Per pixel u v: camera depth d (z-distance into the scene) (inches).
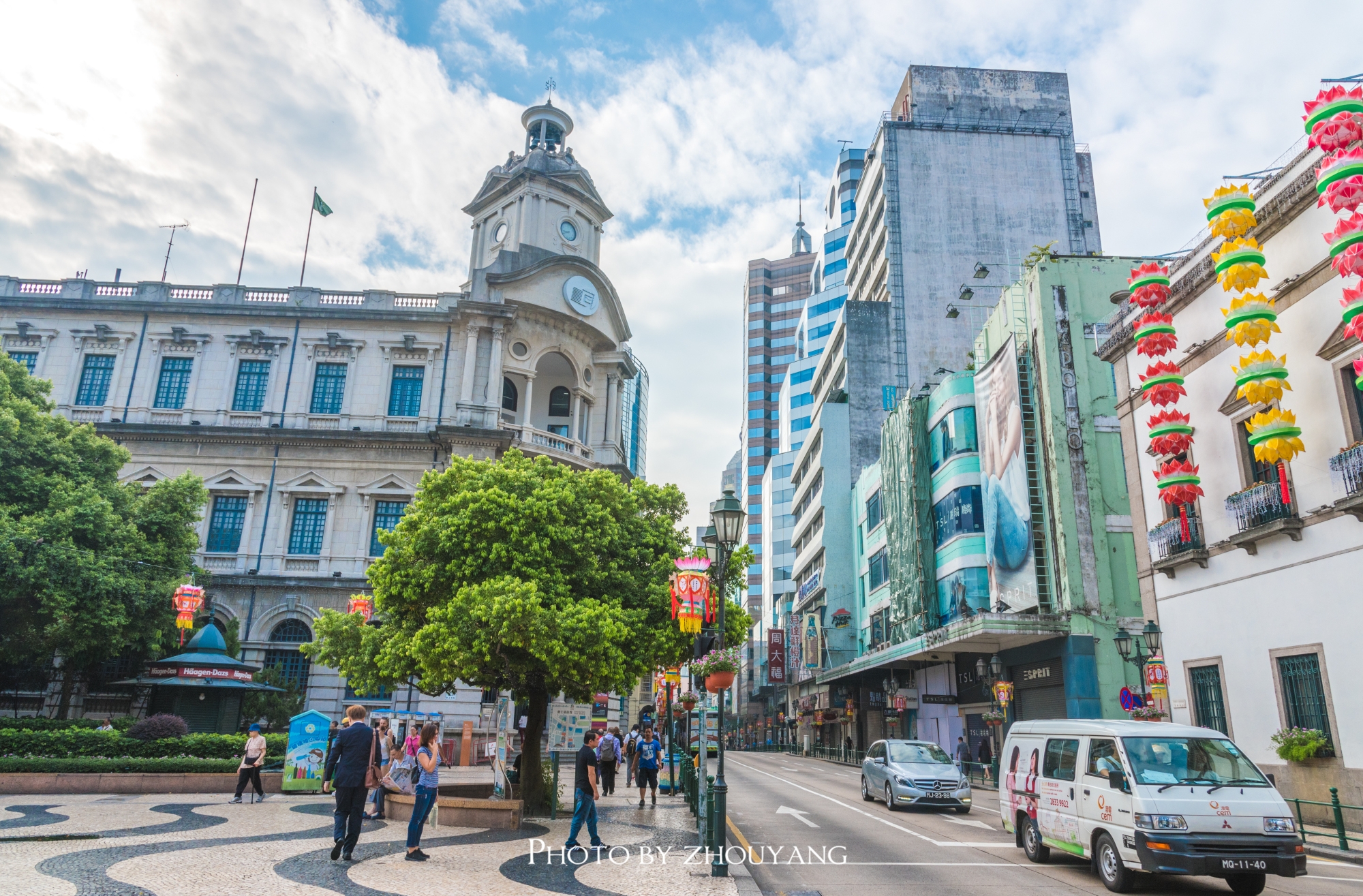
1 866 392.8
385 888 369.4
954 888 406.3
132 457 1423.5
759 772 1333.7
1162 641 828.0
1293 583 665.0
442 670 611.2
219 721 962.7
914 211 2345.0
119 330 1535.4
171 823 563.2
